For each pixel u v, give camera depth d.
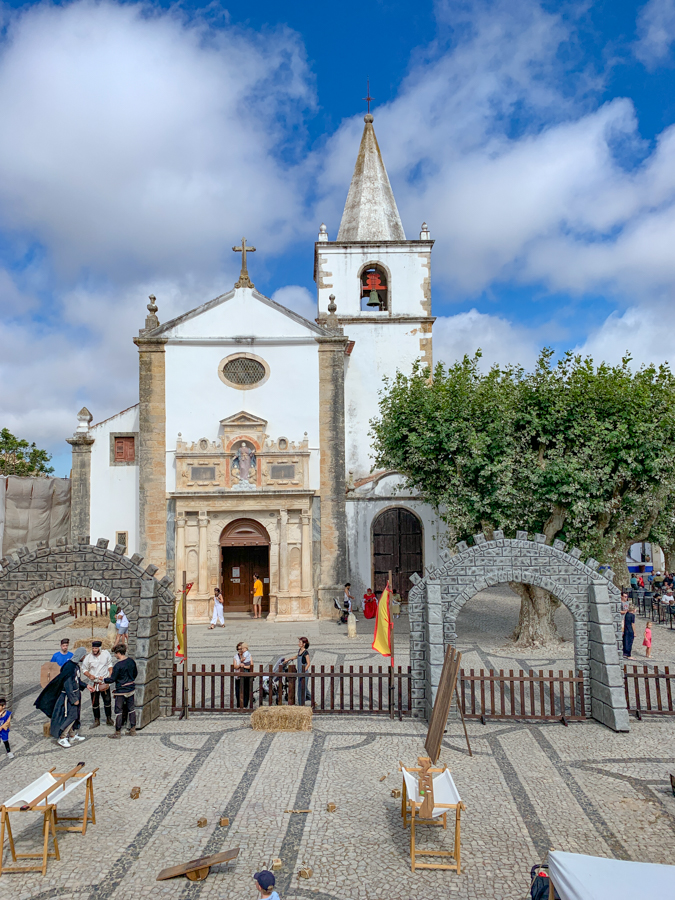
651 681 16.19
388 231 33.53
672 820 8.77
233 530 26.03
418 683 13.38
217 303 27.16
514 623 24.33
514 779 10.14
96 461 28.25
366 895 7.16
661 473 17.98
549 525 20.11
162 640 13.75
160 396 26.52
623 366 19.08
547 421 18.72
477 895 7.14
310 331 27.28
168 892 7.26
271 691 13.43
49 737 12.42
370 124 35.44
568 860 5.65
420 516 27.52
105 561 13.78
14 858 7.86
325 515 26.19
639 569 39.34
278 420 26.81
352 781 10.12
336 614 25.41
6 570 13.87
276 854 8.01
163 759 11.12
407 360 32.03
